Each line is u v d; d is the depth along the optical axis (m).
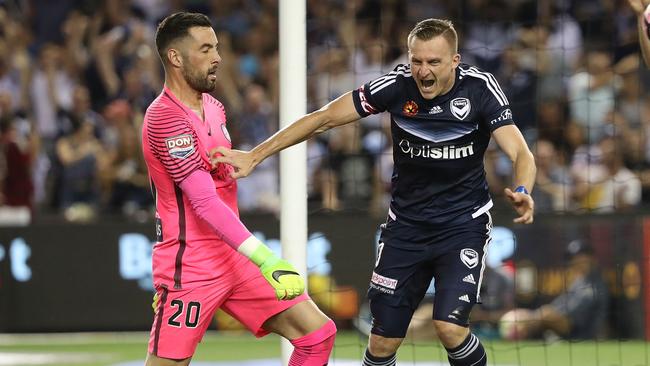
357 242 38.47
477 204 21.77
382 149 42.47
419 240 21.88
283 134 20.48
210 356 35.09
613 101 43.94
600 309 37.16
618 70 47.22
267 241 39.03
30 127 46.75
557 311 37.25
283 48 24.14
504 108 20.80
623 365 33.09
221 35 50.75
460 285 21.36
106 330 39.66
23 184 43.75
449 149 21.19
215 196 18.61
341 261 38.50
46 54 50.22
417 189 21.77
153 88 48.66
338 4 52.19
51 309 39.69
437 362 33.34
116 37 50.78
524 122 47.00
